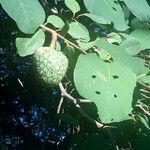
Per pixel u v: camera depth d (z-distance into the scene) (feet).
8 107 4.21
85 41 1.49
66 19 1.71
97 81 1.33
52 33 1.46
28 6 1.37
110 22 1.59
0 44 2.55
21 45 1.43
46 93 3.10
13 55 2.82
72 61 1.50
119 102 1.31
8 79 3.70
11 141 4.36
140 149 1.51
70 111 2.10
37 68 1.43
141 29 1.72
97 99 1.29
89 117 1.66
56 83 1.45
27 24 1.35
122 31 1.78
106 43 1.48
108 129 1.62
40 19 1.37
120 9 1.66
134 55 1.62
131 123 1.68
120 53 1.46
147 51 1.91
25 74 3.14
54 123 2.14
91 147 1.51
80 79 1.32
